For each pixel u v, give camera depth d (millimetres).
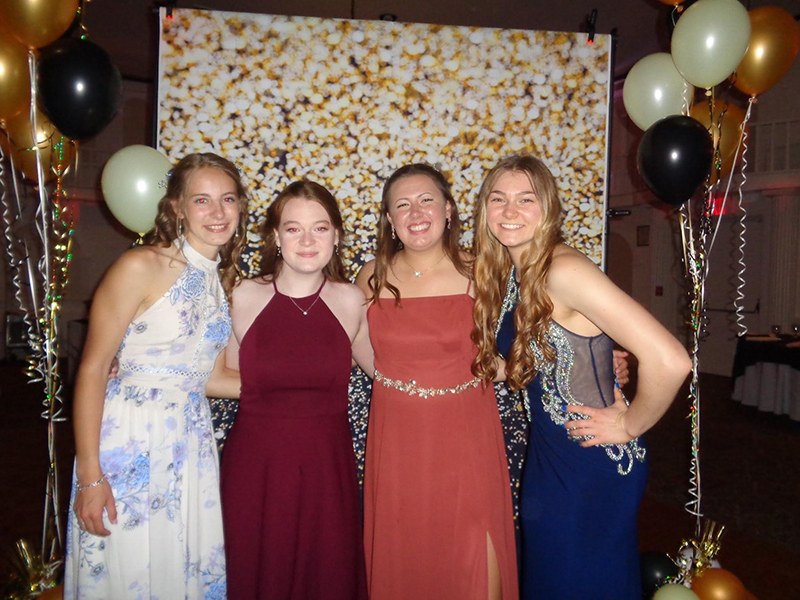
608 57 2814
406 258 2168
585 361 1785
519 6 5410
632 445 1863
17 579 2260
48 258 2211
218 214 1769
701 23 2135
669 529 3498
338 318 2074
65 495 3775
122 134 9023
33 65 2002
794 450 5148
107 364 1691
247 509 1949
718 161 2447
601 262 2893
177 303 1745
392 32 2717
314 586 1993
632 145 8391
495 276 2004
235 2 5238
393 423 2074
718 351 9016
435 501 2031
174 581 1759
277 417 1976
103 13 6027
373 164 2752
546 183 1784
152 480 1718
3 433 5289
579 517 1862
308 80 2689
